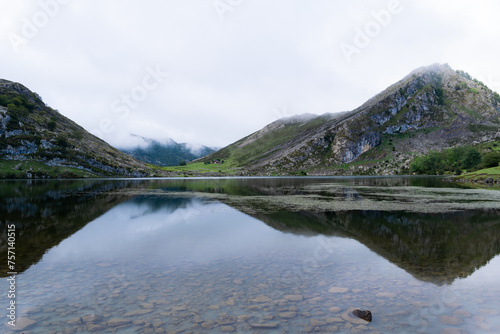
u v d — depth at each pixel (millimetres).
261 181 136375
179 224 27828
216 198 52969
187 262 16234
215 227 26391
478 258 16734
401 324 9328
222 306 10656
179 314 10031
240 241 21234
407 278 13555
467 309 10367
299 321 9531
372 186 86438
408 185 89375
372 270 14758
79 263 16047
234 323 9398
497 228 25406
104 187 85812
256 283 13000
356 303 10914
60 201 47562
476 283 12891
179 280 13391
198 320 9602
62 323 9383
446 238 21953
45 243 20609
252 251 18531
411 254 17609
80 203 44938
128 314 10031
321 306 10648
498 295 11555
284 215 32844
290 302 11000
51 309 10406
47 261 16391
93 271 14688
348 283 12992
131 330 8969
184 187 87750
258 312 10188
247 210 37031
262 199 50812
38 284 12875
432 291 12016
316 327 9125
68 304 10828
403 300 11156
